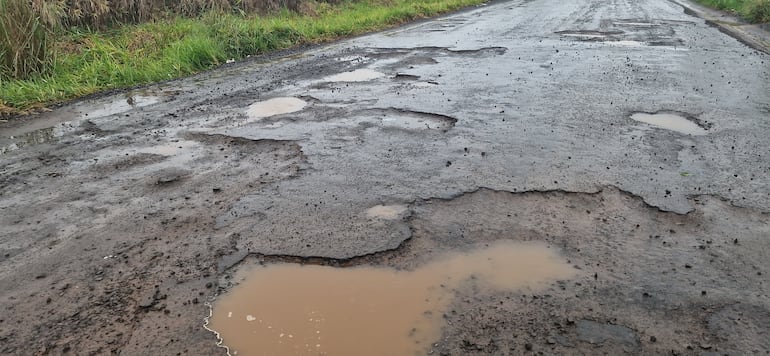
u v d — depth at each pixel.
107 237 3.54
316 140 5.36
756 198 3.97
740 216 3.71
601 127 5.64
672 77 7.91
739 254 3.25
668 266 3.13
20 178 4.56
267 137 5.47
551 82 7.67
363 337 2.58
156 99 7.23
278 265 3.20
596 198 4.02
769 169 4.50
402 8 17.20
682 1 21.66
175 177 4.52
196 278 3.08
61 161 4.95
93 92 7.74
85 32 10.63
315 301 2.87
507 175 4.44
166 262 3.24
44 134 5.78
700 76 7.96
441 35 12.67
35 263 3.24
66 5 10.52
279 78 8.32
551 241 3.43
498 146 5.12
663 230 3.54
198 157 4.98
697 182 4.25
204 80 8.41
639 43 11.04
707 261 3.18
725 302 2.81
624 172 4.46
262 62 9.85
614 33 12.48
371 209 3.88
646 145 5.09
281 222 3.70
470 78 7.96
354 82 7.87
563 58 9.48
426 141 5.29
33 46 8.04
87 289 2.98
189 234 3.57
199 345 2.54
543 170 4.53
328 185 4.30
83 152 5.18
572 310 2.76
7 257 3.31
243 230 3.60
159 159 4.95
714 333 2.58
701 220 3.66
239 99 7.07
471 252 3.32
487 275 3.08
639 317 2.70
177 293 2.94
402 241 3.43
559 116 6.04
